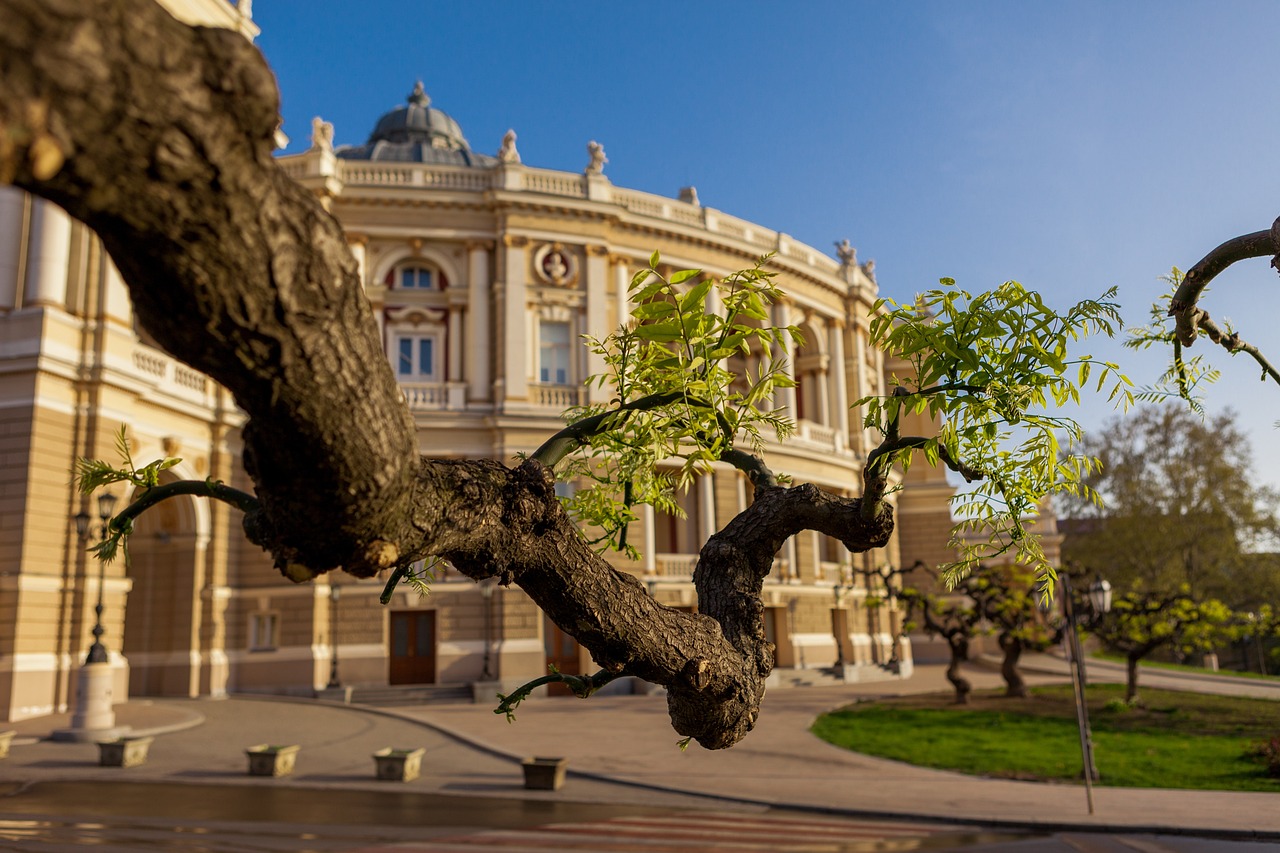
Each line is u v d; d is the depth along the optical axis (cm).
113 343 2552
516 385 3334
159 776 1675
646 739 2258
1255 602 5544
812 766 1972
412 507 220
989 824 1427
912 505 5019
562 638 3319
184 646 2859
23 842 1112
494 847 1193
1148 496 5694
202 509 2933
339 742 2095
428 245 3450
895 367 4997
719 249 3878
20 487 2319
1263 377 453
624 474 385
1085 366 290
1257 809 1541
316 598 3064
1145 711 2777
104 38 128
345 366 180
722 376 341
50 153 127
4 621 2252
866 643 4234
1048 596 311
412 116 4422
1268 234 379
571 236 3528
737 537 351
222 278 155
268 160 158
